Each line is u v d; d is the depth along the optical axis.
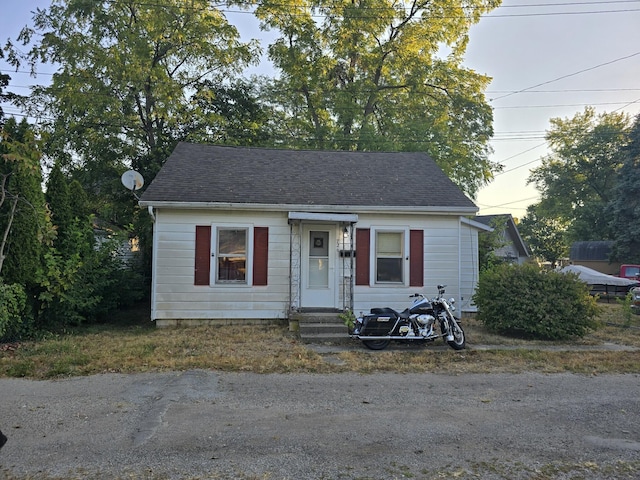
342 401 5.88
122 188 18.45
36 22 18.81
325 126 26.67
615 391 6.49
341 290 12.37
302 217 11.61
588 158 44.66
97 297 11.70
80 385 6.47
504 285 11.25
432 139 24.62
